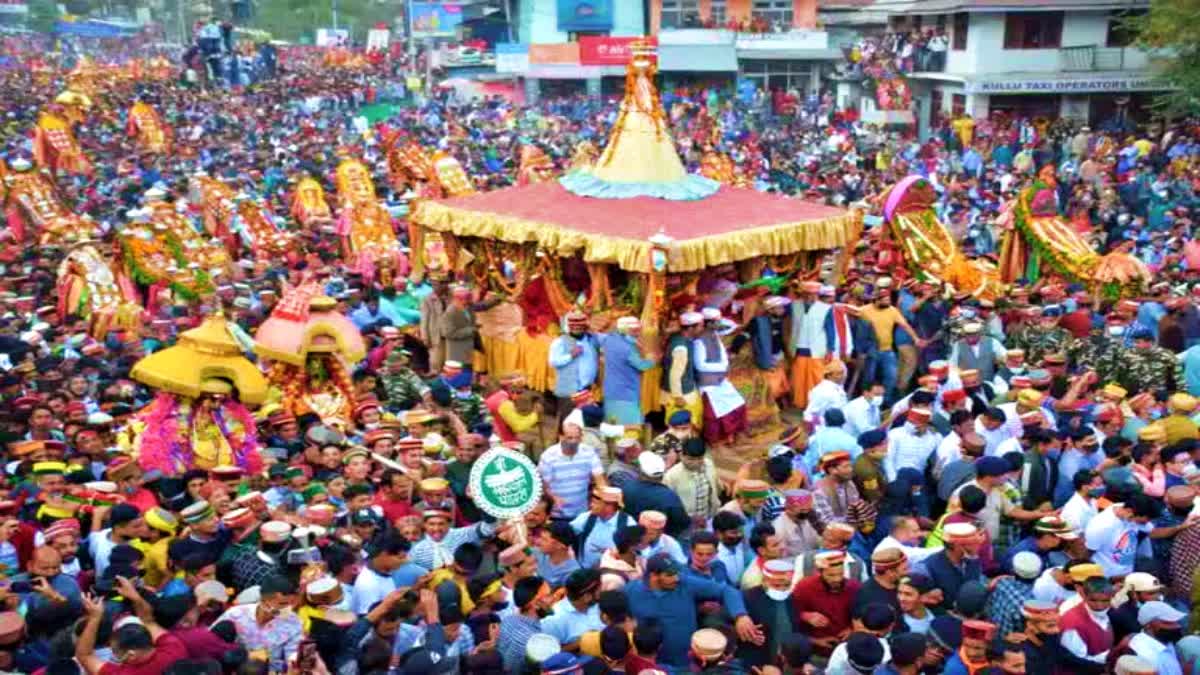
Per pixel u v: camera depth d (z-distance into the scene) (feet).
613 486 33.96
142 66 242.17
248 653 24.12
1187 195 93.35
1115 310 54.03
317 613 25.99
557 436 45.78
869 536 33.71
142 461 36.24
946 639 25.73
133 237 61.52
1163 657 27.55
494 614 27.14
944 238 59.82
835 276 51.85
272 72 225.76
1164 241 73.72
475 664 24.31
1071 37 134.92
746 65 182.91
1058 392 46.24
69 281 57.31
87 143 126.11
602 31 191.21
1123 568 32.22
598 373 44.86
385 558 28.22
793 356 48.32
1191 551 32.48
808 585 28.35
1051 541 30.96
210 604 25.82
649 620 25.75
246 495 30.45
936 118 148.36
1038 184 63.05
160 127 131.95
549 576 30.37
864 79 158.30
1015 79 132.98
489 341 50.70
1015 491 34.71
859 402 40.88
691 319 43.04
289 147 127.75
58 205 75.77
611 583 27.32
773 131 149.07
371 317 55.83
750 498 32.71
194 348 37.09
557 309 48.47
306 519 29.73
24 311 56.18
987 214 81.82
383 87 206.39
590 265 45.83
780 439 43.60
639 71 51.55
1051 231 62.34
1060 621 27.43
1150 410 41.68
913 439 37.68
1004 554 32.76
